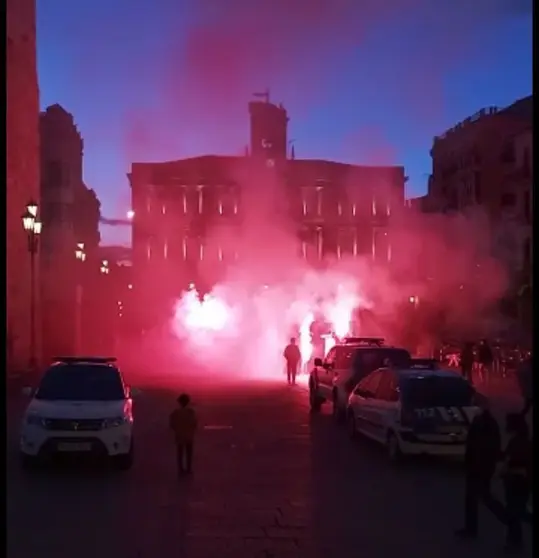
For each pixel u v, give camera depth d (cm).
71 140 5497
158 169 6275
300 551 885
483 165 5300
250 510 1077
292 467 1405
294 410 2322
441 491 1210
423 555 874
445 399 1438
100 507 1088
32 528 977
